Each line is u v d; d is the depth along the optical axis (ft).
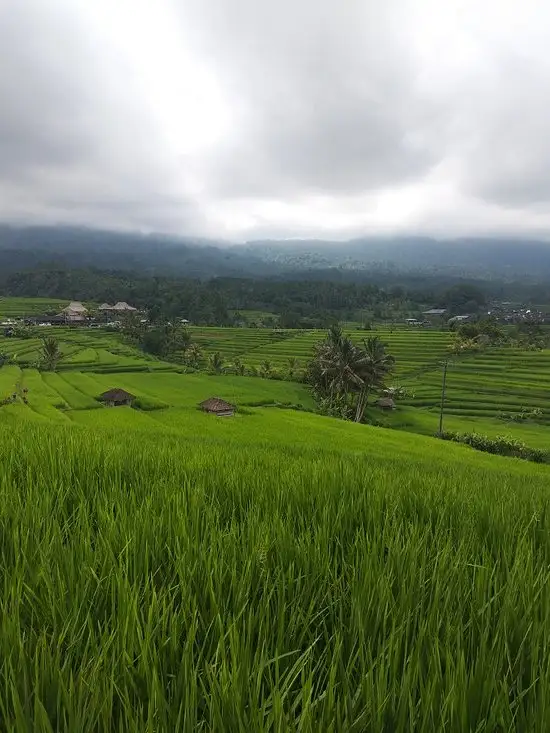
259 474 19.92
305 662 6.27
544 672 6.61
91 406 148.77
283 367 298.97
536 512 15.97
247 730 5.28
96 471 18.83
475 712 6.03
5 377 205.57
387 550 11.68
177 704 5.80
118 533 11.00
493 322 410.11
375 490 17.12
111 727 5.61
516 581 9.46
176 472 19.38
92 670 5.98
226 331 447.42
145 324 421.59
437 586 8.50
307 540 11.04
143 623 7.32
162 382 214.48
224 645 6.60
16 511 12.19
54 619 7.17
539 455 142.31
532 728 5.80
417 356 332.19
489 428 195.42
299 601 8.28
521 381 269.03
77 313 488.44
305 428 129.08
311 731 5.20
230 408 155.22
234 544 10.58
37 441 25.29
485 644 6.95
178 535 11.09
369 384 196.44
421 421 201.57
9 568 9.34
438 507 16.29
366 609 8.09
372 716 5.56
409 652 7.41
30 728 5.29
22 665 6.05
